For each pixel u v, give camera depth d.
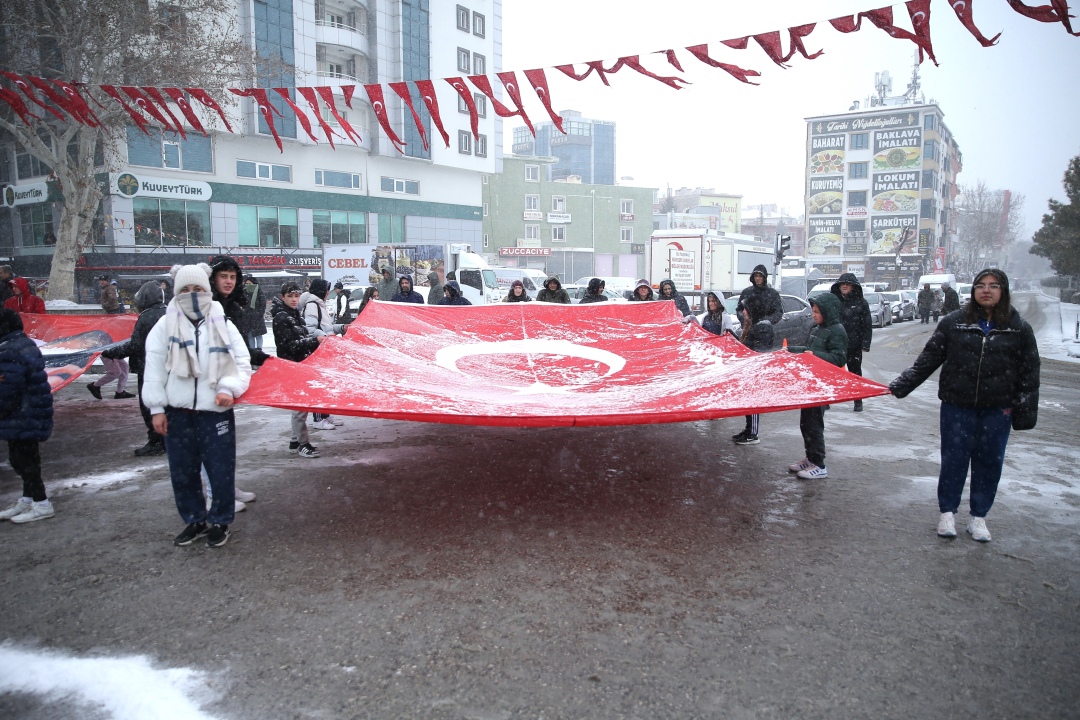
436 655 3.27
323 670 3.15
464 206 43.94
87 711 2.86
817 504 5.55
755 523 5.09
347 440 7.78
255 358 5.63
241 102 31.67
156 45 18.08
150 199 29.83
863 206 72.38
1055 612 3.74
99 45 17.27
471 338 7.96
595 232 62.03
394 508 5.37
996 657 3.29
